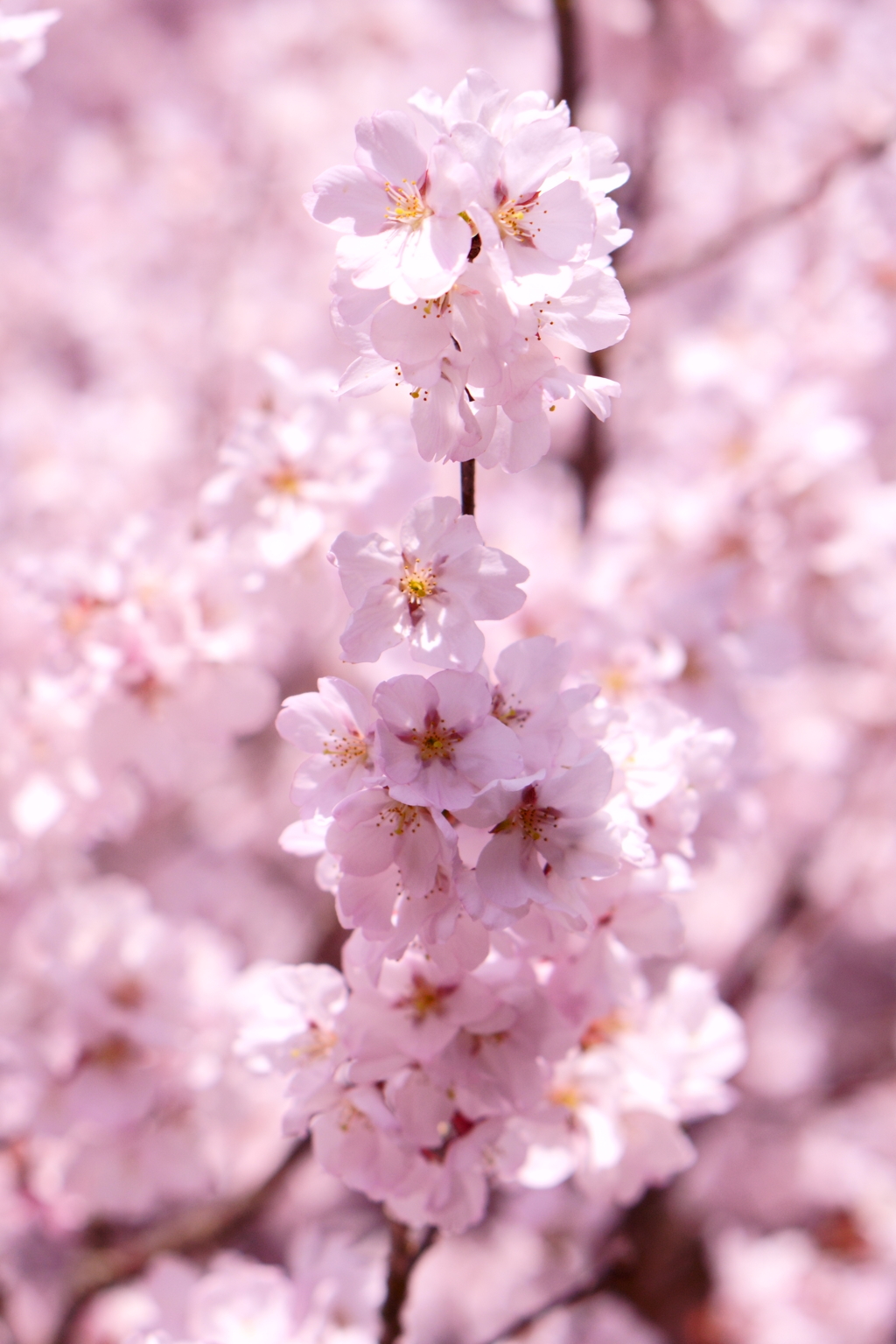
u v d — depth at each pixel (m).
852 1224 1.47
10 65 0.73
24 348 1.90
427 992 0.62
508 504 1.34
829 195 1.32
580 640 0.77
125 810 0.85
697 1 1.35
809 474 0.98
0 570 0.87
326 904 1.16
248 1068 0.64
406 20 1.79
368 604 0.59
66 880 1.08
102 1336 1.03
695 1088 0.71
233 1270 0.76
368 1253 0.77
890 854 1.50
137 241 1.82
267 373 0.79
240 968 1.58
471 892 0.59
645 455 1.37
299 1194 1.40
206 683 0.79
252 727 0.80
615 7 1.35
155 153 1.83
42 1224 0.98
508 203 0.59
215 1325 0.73
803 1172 1.64
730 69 1.42
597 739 0.62
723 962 1.55
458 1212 0.64
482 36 1.85
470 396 0.59
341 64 1.79
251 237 1.69
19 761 0.81
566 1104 0.67
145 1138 0.85
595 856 0.60
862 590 1.03
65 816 0.83
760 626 0.84
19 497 1.22
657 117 1.42
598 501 1.18
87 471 1.34
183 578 0.78
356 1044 0.62
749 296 1.36
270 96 1.75
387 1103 0.62
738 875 1.61
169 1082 0.85
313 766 0.60
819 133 1.39
